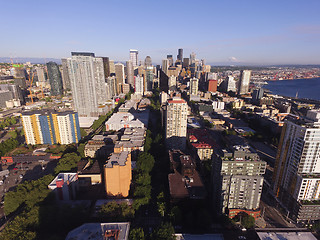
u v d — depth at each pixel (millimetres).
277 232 182000
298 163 193500
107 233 152125
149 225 196500
